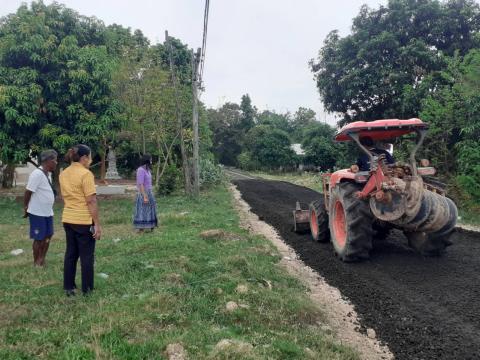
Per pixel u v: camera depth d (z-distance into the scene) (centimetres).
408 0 1791
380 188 601
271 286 533
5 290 496
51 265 610
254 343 368
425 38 1786
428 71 1695
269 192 1989
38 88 1285
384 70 1750
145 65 1714
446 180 1270
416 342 410
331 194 739
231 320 418
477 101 1142
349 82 1852
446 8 1750
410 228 627
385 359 388
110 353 331
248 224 1045
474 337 412
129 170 2798
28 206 598
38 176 593
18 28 1311
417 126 634
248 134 5000
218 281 517
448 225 635
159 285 496
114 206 1348
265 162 4484
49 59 1323
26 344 353
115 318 397
